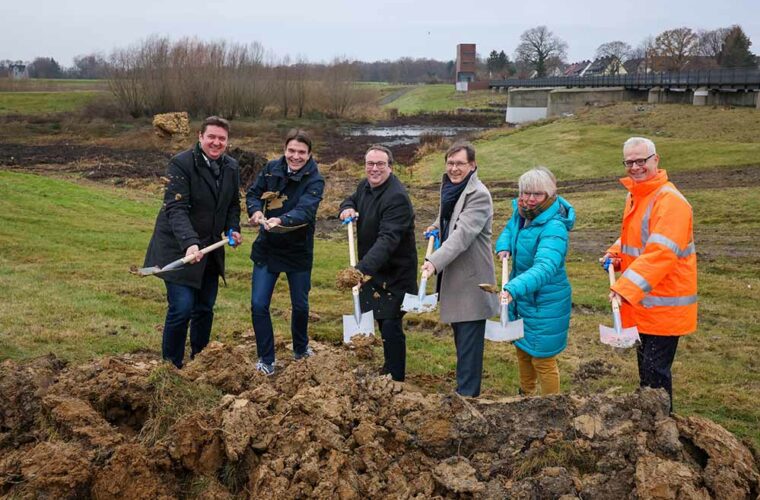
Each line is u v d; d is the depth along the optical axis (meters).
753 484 4.00
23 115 58.66
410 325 9.06
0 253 12.51
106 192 23.53
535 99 63.19
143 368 5.16
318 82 69.25
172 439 4.13
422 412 4.35
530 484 3.90
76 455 4.00
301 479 3.83
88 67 163.12
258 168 26.70
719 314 9.88
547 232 5.13
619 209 20.44
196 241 5.52
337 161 34.44
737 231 16.67
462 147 5.25
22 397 4.64
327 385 4.54
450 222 5.28
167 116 44.53
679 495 3.77
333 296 10.56
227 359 5.30
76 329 7.64
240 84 62.97
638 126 37.16
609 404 4.30
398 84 152.38
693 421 4.32
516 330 4.92
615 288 4.78
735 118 35.53
